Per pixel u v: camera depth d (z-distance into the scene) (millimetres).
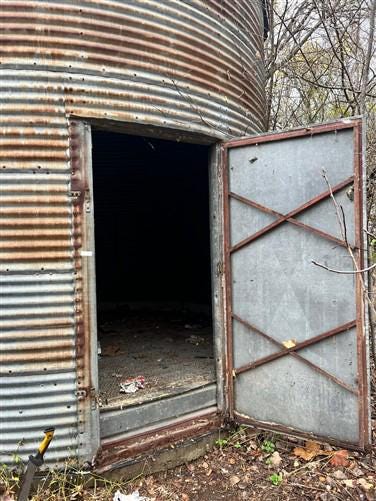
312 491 3104
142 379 3992
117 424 3273
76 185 2998
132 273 8070
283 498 3059
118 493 3004
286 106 9703
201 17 3648
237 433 3848
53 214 2949
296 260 3523
